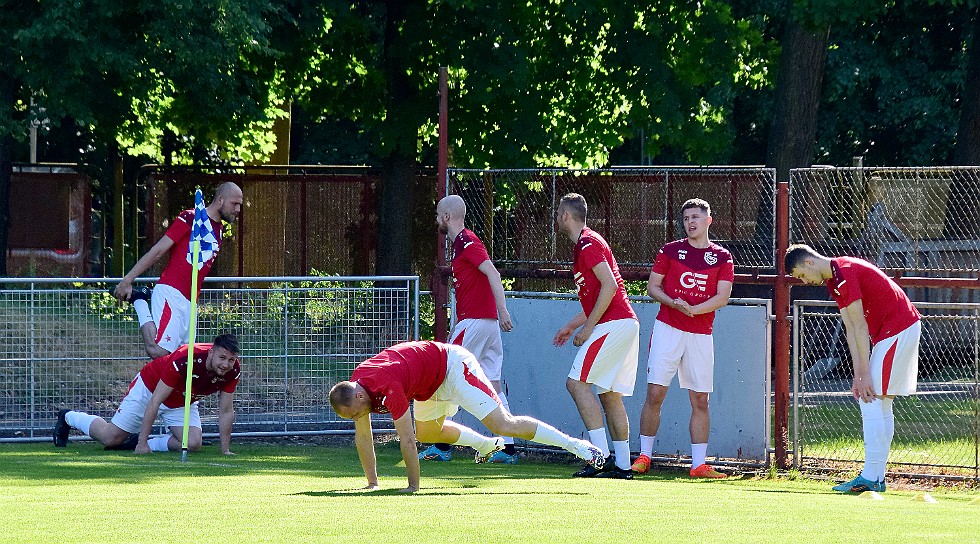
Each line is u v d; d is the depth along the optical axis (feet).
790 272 90.58
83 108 171.63
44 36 159.53
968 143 235.40
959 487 98.48
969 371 158.20
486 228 128.36
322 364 125.39
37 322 122.72
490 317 109.50
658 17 206.80
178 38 166.61
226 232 226.38
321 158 334.65
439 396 85.40
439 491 77.56
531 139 202.49
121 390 124.77
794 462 106.42
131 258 270.26
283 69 211.00
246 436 126.00
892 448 117.19
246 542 53.01
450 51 197.98
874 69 308.19
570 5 197.77
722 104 302.66
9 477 83.71
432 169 225.15
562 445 88.58
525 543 52.95
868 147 341.41
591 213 136.56
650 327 112.37
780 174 224.74
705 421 103.71
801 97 224.33
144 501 68.28
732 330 107.65
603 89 212.23
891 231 160.45
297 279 122.72
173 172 227.20
